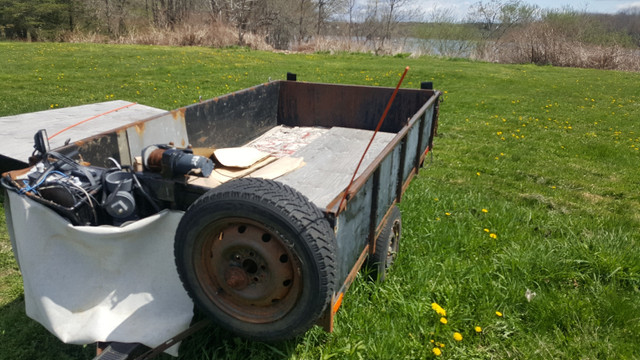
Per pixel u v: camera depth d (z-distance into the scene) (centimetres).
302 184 371
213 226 215
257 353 268
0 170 459
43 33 3092
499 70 2008
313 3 3719
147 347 233
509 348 299
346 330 291
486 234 439
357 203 257
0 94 1010
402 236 424
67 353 277
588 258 390
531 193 580
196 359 261
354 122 605
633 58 2388
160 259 244
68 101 966
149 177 250
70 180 247
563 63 2445
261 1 3356
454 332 303
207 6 3366
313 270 202
